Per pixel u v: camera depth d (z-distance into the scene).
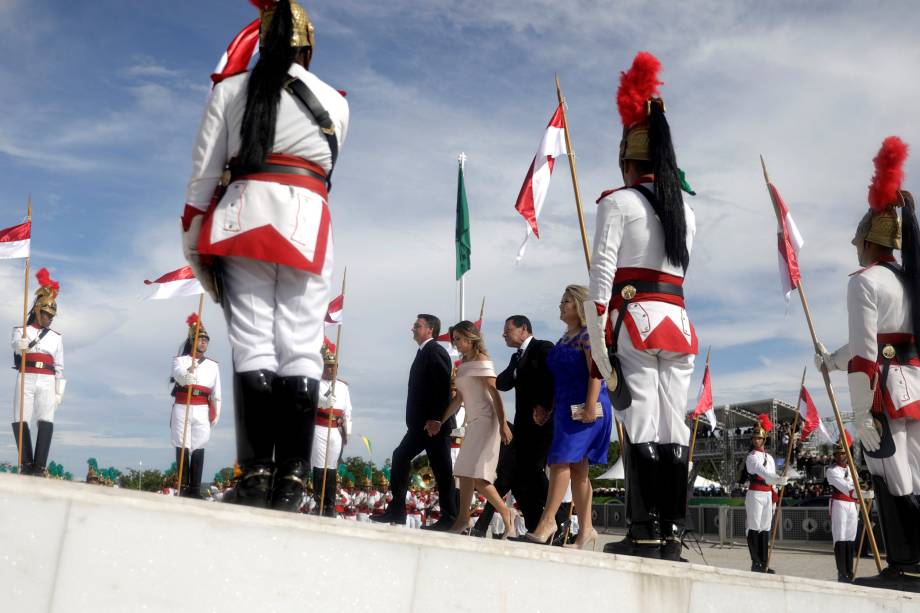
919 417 4.96
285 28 3.46
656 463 4.40
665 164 4.57
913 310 5.11
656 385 4.47
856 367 5.07
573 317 5.73
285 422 3.33
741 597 3.35
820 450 26.27
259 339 3.35
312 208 3.39
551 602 2.81
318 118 3.45
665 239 4.50
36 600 2.03
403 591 2.51
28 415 10.17
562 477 5.52
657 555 4.35
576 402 5.54
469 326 7.21
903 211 5.21
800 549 19.67
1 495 2.03
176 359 11.05
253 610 2.28
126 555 2.14
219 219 3.32
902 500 4.98
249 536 2.30
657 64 4.71
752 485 13.26
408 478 8.28
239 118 3.42
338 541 2.43
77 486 2.15
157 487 12.54
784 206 9.56
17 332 10.10
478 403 7.11
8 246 9.70
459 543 2.65
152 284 9.17
